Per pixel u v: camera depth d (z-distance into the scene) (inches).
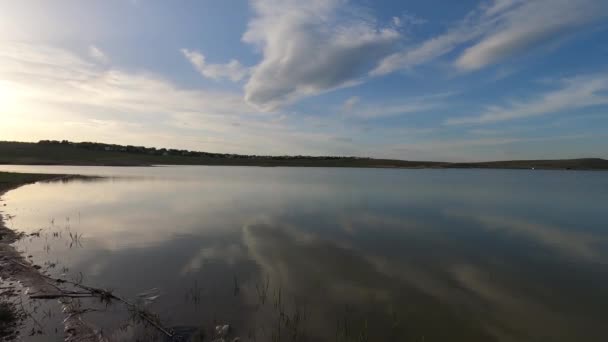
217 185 1499.8
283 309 302.7
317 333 264.4
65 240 521.0
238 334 261.7
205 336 258.2
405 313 296.7
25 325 267.6
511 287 352.8
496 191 1375.5
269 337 258.5
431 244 513.0
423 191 1328.7
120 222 658.8
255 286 350.3
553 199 1095.6
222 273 385.7
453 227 633.6
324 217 722.2
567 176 3201.3
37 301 308.7
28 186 1341.0
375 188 1440.7
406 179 2235.5
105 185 1416.1
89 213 754.2
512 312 300.2
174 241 519.8
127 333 259.8
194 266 408.5
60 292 325.7
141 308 298.7
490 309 305.3
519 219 725.3
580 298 327.3
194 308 302.0
